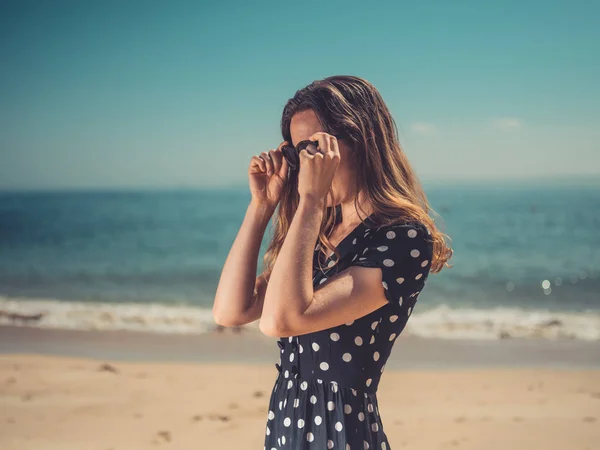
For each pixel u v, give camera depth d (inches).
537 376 289.6
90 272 864.9
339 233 73.6
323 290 64.6
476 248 1082.7
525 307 550.3
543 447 204.1
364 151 69.3
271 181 79.6
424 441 208.5
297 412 68.4
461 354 339.3
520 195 2370.8
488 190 2775.6
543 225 1392.7
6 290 687.1
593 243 1114.7
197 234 1455.5
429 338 379.6
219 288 79.3
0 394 250.4
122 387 262.5
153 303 582.9
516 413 236.1
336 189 70.9
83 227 1642.5
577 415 234.1
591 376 289.6
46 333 388.5
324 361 67.5
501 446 204.7
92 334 384.8
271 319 63.0
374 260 65.8
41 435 208.4
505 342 368.8
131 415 228.7
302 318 62.7
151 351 341.4
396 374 293.3
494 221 1493.6
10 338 374.3
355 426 66.9
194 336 376.5
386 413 236.2
